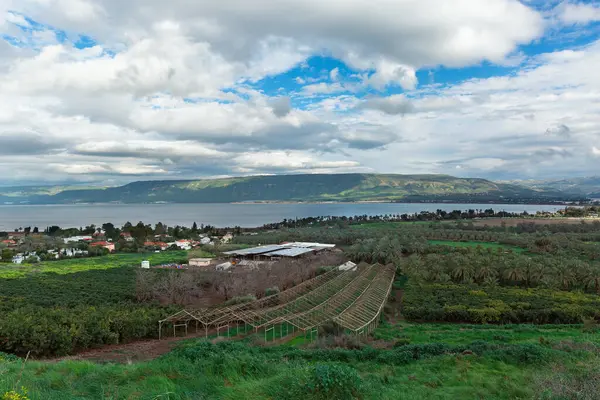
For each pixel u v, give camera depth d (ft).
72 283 237.25
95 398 50.03
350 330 138.10
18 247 473.26
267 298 195.11
